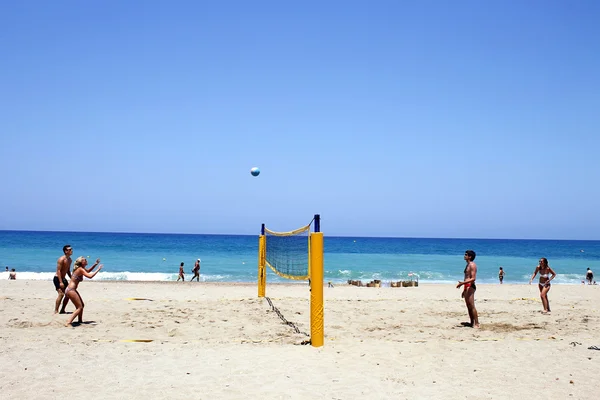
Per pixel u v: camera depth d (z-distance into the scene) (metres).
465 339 8.02
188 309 11.23
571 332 8.82
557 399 4.86
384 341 7.69
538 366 6.15
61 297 10.12
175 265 39.38
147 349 6.92
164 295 16.00
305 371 5.82
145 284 21.33
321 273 7.29
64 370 5.74
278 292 18.16
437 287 22.66
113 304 11.91
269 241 12.38
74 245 67.88
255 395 4.92
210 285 21.61
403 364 6.20
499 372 5.86
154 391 5.01
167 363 6.14
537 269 12.00
